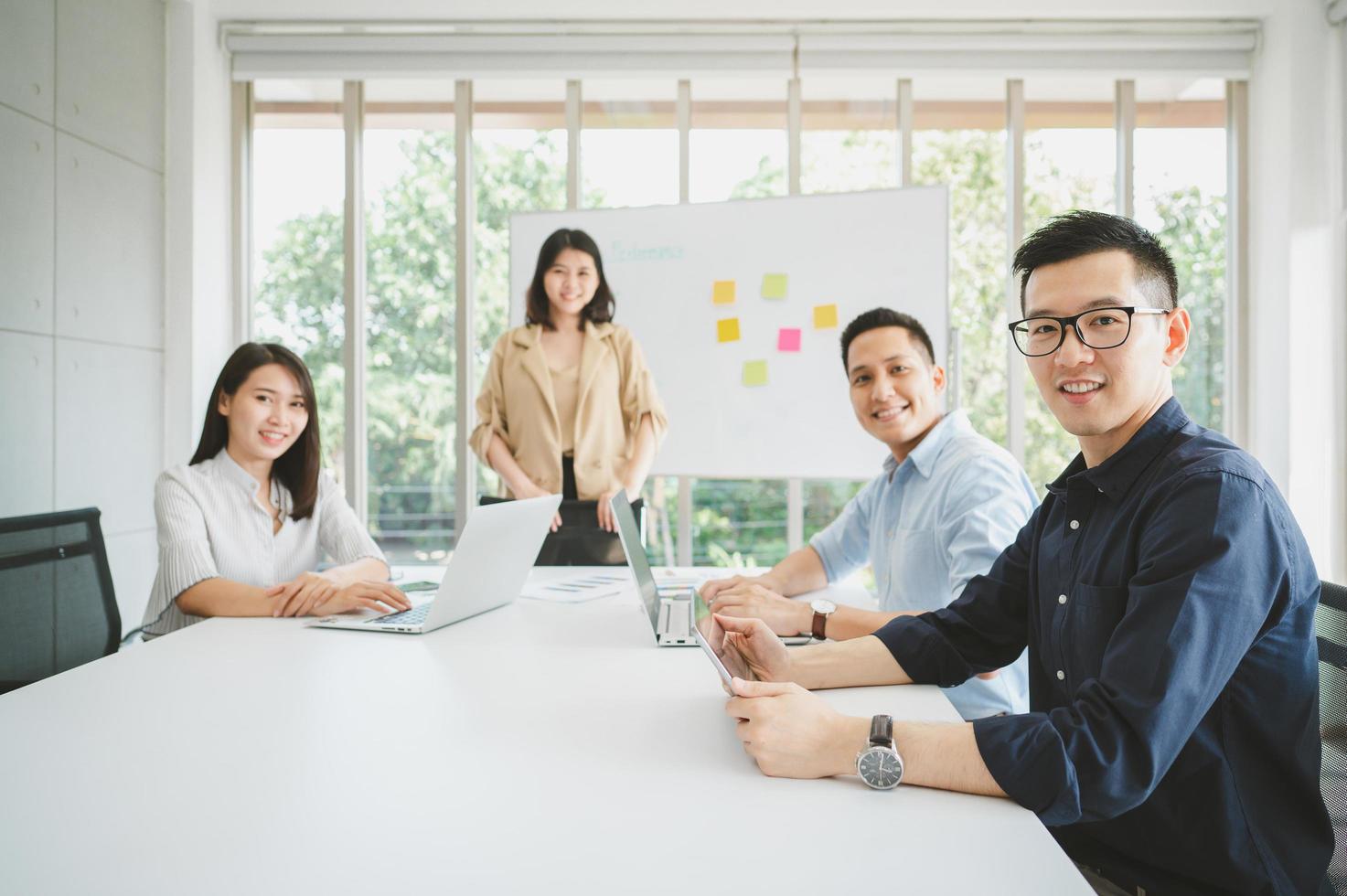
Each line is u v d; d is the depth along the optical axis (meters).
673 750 0.91
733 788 0.81
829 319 3.45
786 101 3.90
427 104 3.93
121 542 3.36
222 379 1.95
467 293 3.89
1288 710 0.95
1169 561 0.88
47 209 3.03
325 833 0.71
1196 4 3.64
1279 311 3.69
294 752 0.90
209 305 3.71
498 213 3.94
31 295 2.97
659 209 3.58
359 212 3.91
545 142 3.93
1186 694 0.82
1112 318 1.02
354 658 1.29
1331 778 1.00
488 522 1.46
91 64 3.22
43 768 0.85
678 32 3.77
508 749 0.91
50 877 0.64
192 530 1.81
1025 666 1.66
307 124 3.93
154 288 3.55
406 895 0.61
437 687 1.14
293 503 2.06
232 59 3.80
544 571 2.26
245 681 1.17
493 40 3.75
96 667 1.24
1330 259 3.61
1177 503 0.91
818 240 3.47
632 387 3.39
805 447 3.47
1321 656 1.04
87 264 3.20
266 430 1.94
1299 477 3.64
